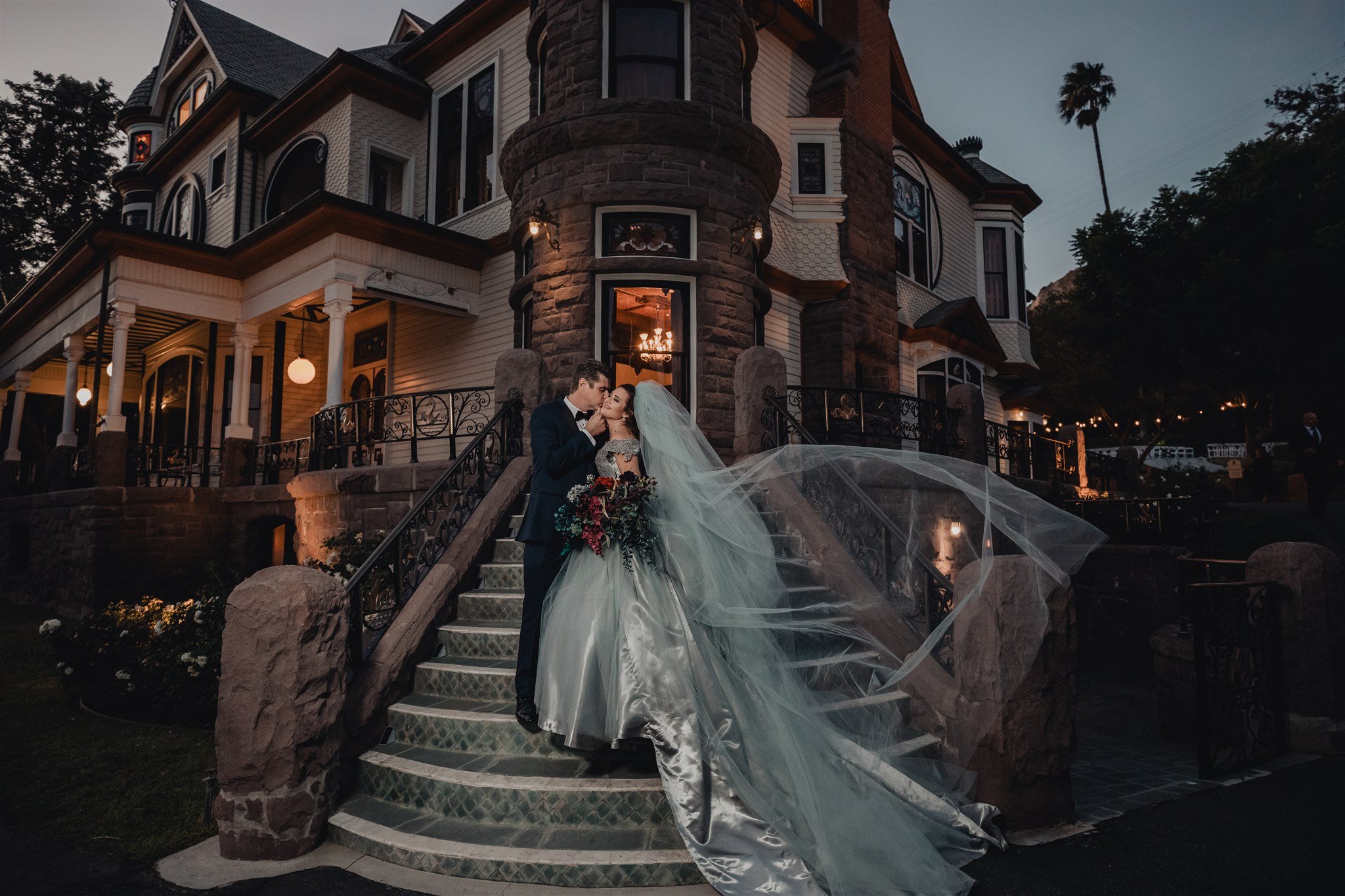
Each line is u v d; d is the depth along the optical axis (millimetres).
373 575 6156
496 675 4328
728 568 3629
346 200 10312
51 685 6820
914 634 4254
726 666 3400
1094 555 8188
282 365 14578
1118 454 17312
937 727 3918
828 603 4484
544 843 3258
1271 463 14961
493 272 12102
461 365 12383
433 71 13773
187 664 5609
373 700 4109
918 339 14945
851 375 12422
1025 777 3555
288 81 16828
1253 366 18047
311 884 3119
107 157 29781
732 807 3090
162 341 17391
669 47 9734
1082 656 8148
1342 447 21156
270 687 3410
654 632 3299
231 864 3326
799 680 3719
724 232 9273
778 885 2846
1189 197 17203
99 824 3762
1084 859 3227
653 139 9062
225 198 15742
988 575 3705
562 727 3395
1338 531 9469
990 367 17938
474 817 3514
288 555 11727
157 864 3340
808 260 12508
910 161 16094
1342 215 14891
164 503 11273
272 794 3369
